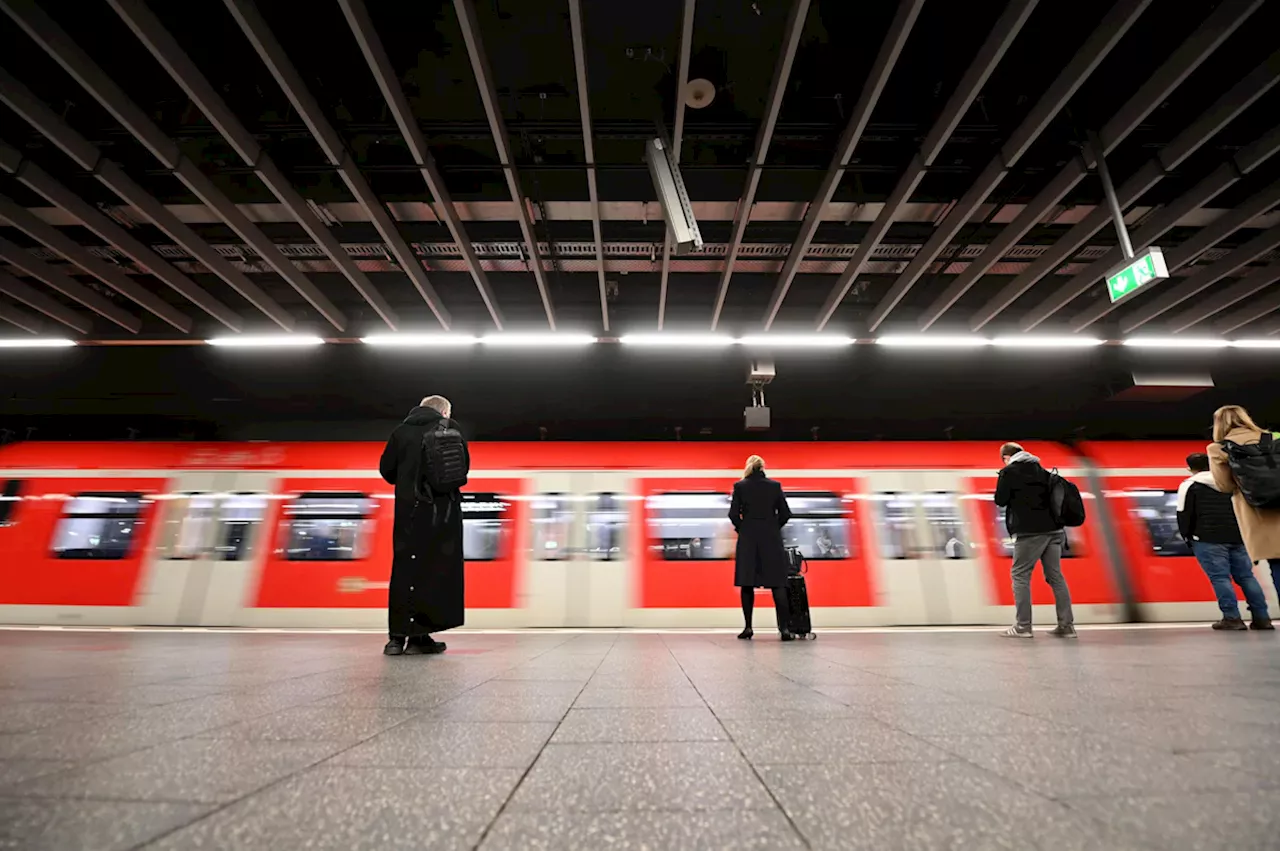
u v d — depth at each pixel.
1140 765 1.10
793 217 7.57
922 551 8.09
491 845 0.76
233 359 12.05
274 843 0.76
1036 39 5.16
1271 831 0.77
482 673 2.83
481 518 8.09
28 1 4.16
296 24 5.08
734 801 0.93
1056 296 8.60
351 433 9.97
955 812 0.87
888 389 13.45
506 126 6.05
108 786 0.99
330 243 7.21
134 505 8.05
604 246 8.34
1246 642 4.38
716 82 5.68
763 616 7.86
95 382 12.06
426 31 5.21
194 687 2.29
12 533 7.90
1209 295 9.70
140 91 5.51
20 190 6.84
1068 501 5.05
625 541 8.06
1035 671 2.78
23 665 3.21
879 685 2.34
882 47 4.73
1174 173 6.44
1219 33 4.28
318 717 1.64
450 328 9.70
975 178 6.32
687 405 13.80
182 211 7.21
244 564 7.86
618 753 1.24
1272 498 4.06
